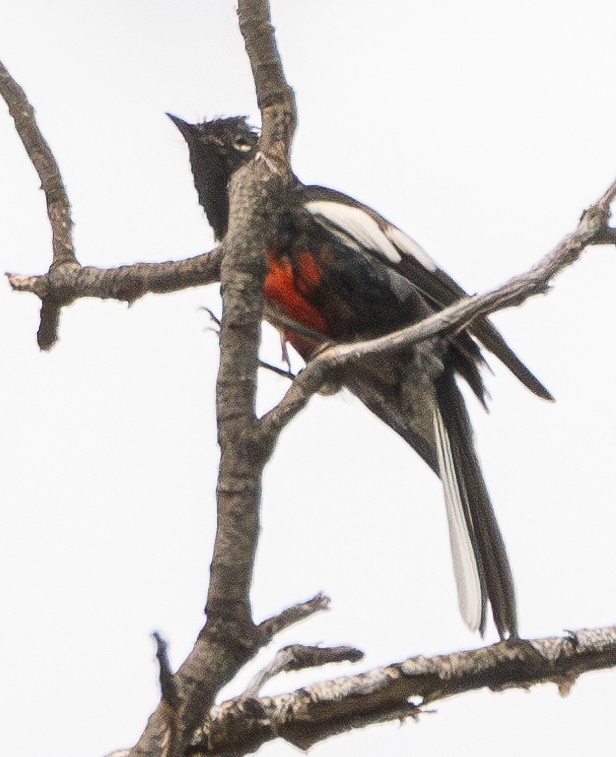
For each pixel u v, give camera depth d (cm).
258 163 634
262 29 646
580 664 630
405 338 617
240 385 589
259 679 604
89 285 830
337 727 606
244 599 550
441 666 614
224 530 562
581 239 604
